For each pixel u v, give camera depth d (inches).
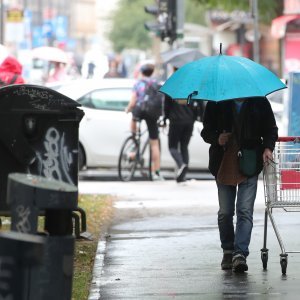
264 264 903.1
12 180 611.2
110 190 1598.2
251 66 861.2
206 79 852.0
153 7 2343.8
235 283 840.3
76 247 1013.2
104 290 814.5
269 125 869.8
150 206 1371.8
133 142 1775.3
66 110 909.2
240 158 871.1
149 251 1002.7
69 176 921.5
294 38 2876.5
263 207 1348.4
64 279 604.7
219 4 3009.4
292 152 875.4
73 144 917.8
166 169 1909.4
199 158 1831.9
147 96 1705.2
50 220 621.3
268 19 3061.0
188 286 830.5
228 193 888.9
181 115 1635.1
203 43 4549.7
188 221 1216.2
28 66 3422.7
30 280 559.8
